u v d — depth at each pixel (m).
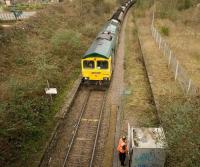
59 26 30.00
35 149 12.68
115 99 17.56
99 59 18.20
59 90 18.17
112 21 30.02
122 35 33.69
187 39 29.38
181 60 22.80
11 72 17.75
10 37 21.75
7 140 12.03
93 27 32.38
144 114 15.62
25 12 35.97
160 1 44.88
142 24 39.41
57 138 13.73
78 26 32.81
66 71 20.84
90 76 18.91
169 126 11.45
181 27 34.94
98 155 12.66
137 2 51.00
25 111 13.70
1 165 11.19
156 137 10.94
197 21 36.97
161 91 17.61
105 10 45.62
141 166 11.02
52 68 19.00
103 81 19.31
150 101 17.12
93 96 18.19
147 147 10.53
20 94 14.42
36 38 24.22
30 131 13.25
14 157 11.87
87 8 39.75
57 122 14.66
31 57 20.20
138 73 21.69
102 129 14.59
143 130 11.55
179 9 43.28
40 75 17.73
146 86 19.28
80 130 14.55
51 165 12.03
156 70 21.48
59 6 36.38
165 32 31.39
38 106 14.98
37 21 27.83
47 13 31.59
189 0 43.69
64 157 12.52
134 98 17.53
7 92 14.20
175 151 9.82
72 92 18.05
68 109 16.19
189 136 9.49
